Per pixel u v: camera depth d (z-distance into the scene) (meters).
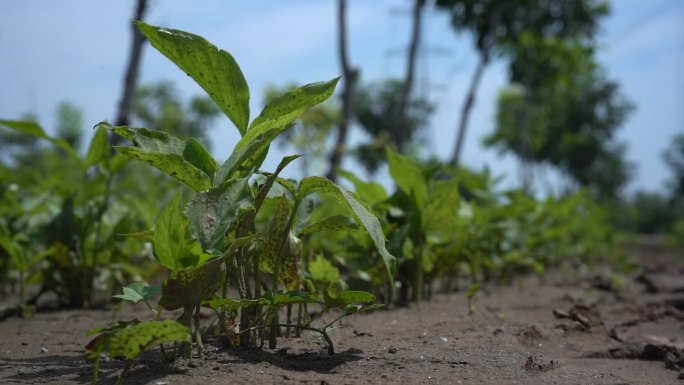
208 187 0.87
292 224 0.99
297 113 0.88
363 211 0.86
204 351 0.92
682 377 1.00
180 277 0.80
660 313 1.46
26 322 1.26
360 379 0.87
